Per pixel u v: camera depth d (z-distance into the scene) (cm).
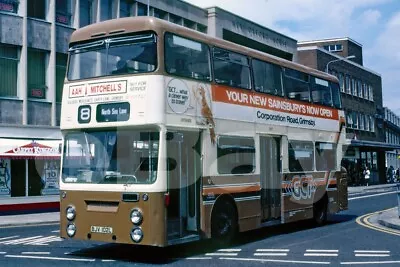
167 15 3462
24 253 1156
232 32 3978
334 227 1630
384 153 6556
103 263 1012
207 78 1163
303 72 1593
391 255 1088
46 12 2702
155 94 1012
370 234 1441
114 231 1018
